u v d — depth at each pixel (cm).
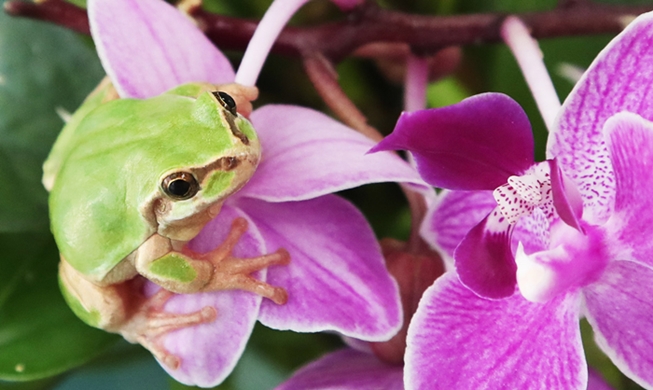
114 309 23
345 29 25
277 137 23
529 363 22
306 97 31
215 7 30
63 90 28
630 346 22
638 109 21
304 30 25
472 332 22
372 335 23
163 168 22
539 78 23
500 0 29
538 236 22
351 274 23
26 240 26
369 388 23
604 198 22
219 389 28
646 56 21
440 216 23
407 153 25
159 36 23
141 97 23
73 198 23
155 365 31
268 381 29
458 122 21
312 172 22
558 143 22
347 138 23
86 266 23
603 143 22
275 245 23
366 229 23
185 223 22
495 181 22
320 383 24
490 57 30
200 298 23
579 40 28
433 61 27
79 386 33
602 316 22
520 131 21
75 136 23
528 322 22
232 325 23
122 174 22
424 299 22
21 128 27
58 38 28
